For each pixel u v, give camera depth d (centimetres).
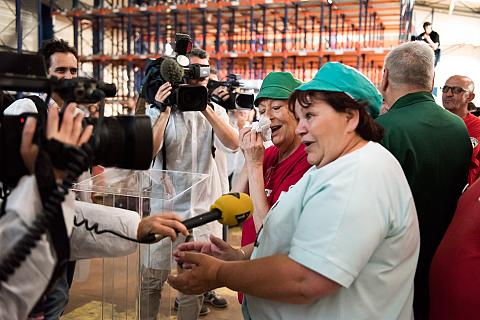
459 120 172
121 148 83
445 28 1054
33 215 74
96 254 117
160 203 147
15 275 75
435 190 163
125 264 143
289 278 98
